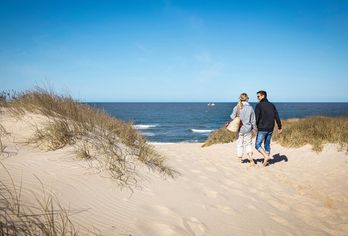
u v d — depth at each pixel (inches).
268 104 304.8
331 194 224.2
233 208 178.5
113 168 183.2
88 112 314.2
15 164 155.5
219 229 143.9
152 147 308.5
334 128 404.5
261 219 167.5
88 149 200.7
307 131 418.9
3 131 214.1
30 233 92.7
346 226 167.2
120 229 119.5
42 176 146.9
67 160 179.6
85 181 156.9
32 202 116.2
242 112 313.7
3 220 95.0
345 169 286.4
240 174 281.1
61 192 135.3
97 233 110.1
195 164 305.4
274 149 411.2
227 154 406.3
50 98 298.4
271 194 222.1
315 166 312.5
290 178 271.7
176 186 200.5
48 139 205.9
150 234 123.0
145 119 2992.1
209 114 3993.6
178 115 3710.6
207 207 171.8
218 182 239.6
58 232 100.5
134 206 147.6
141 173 198.8
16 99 296.2
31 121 241.8
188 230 135.0
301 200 211.8
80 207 127.6
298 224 167.5
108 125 293.6
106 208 135.9
